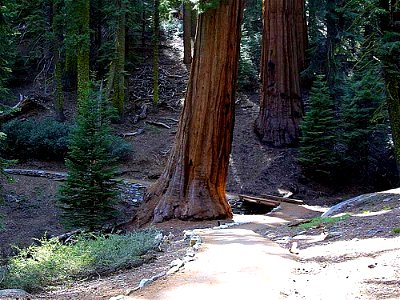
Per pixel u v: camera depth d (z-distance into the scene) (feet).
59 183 59.47
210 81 43.39
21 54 98.27
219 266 19.17
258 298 14.65
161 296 15.25
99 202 44.55
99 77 98.58
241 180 66.80
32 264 23.02
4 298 17.84
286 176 67.26
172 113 91.40
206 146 43.73
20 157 70.44
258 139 77.25
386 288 14.23
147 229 38.29
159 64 110.73
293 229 33.06
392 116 39.06
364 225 26.86
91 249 25.30
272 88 76.48
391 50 36.55
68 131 71.61
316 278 16.69
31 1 76.02
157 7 86.89
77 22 68.33
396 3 38.27
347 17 65.67
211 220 42.91
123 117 85.71
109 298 16.12
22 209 52.31
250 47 101.55
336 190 66.39
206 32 43.27
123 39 81.56
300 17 79.30
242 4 44.29
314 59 76.33
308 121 66.59
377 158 67.92
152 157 73.72
